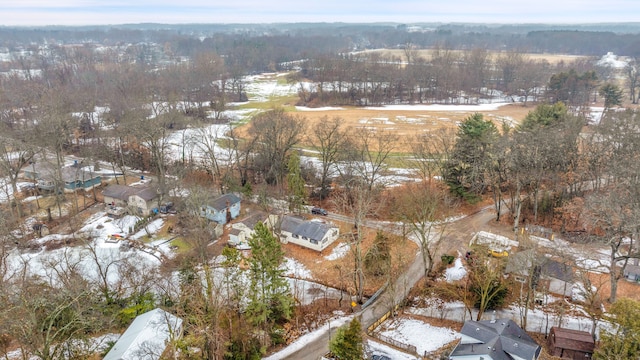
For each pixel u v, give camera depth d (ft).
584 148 219.41
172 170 272.92
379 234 184.85
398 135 350.02
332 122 374.02
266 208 224.74
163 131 273.95
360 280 164.45
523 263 155.94
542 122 252.42
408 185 242.17
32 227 224.53
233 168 281.54
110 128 343.26
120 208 240.12
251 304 142.10
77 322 130.52
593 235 189.78
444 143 236.22
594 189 203.10
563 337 134.62
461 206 234.17
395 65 586.86
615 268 166.40
